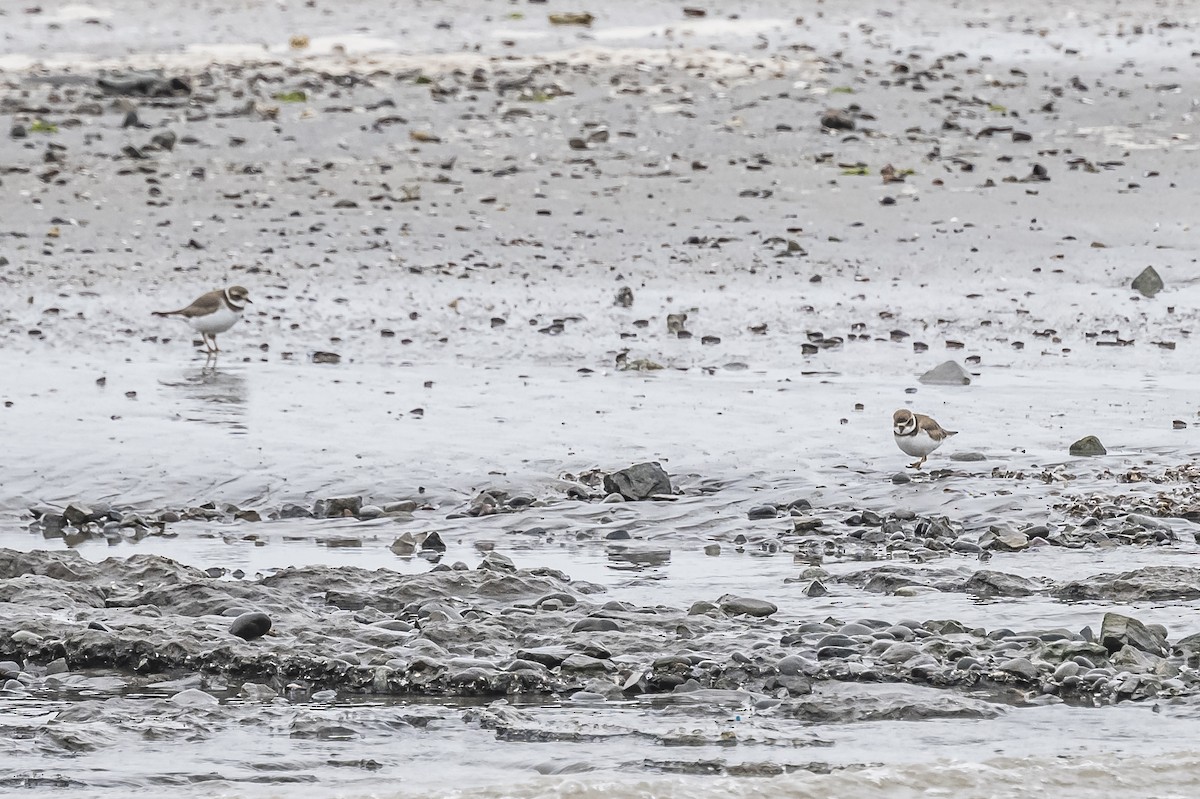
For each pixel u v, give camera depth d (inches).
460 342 1443.2
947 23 3179.1
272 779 541.0
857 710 605.9
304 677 661.3
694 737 579.8
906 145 2185.0
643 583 817.5
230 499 1029.2
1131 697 621.3
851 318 1512.1
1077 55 2780.5
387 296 1599.4
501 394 1261.1
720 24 3216.0
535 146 2213.3
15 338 1440.7
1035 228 1822.1
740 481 1037.8
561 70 2711.6
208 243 1797.5
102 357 1381.6
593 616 720.3
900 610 746.2
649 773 545.0
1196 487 988.6
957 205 1920.5
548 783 525.7
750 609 743.7
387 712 614.5
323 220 1889.8
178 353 1402.6
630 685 640.4
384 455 1092.5
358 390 1273.4
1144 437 1106.1
